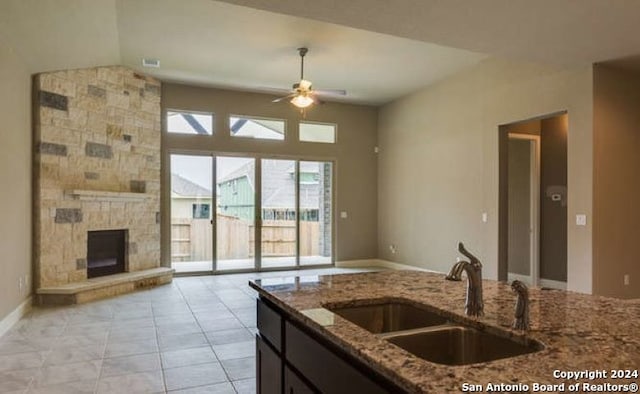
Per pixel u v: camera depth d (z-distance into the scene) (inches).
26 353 139.6
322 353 58.8
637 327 56.0
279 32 196.1
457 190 260.7
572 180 187.9
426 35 152.4
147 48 215.8
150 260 265.0
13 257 173.2
